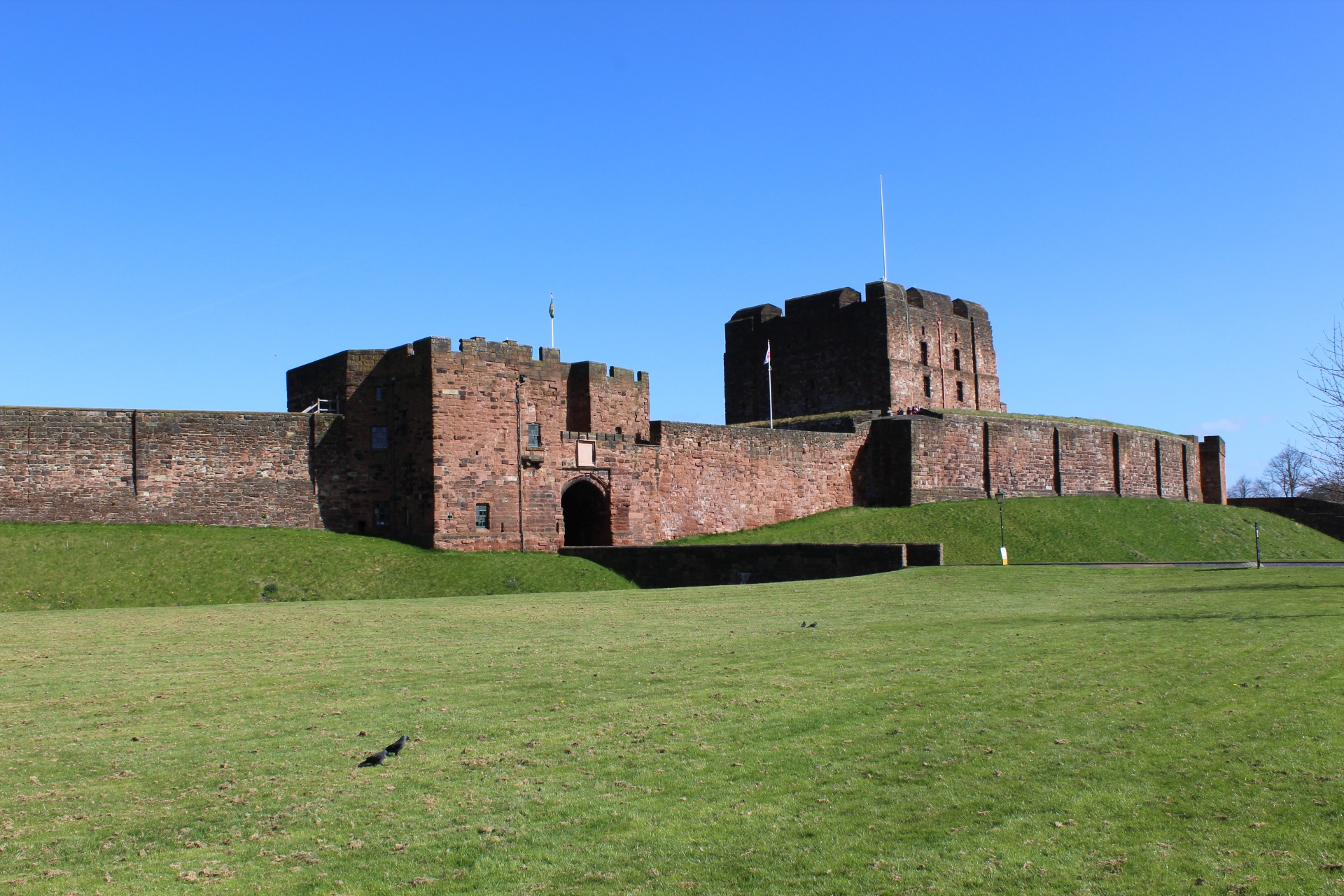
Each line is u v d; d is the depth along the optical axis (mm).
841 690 20250
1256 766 14633
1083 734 16578
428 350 59688
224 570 49812
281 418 60156
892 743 16594
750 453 77625
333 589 50219
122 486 55312
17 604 43781
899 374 98438
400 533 61312
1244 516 99438
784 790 14672
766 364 97188
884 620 30703
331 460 61500
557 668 23812
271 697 21125
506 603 40812
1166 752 15500
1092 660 22359
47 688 22391
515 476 62000
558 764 16047
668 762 16031
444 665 24672
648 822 13672
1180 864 11781
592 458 65750
